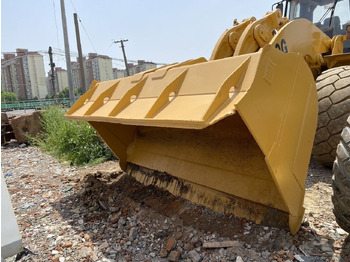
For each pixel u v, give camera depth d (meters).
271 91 2.03
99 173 4.24
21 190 4.14
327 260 2.05
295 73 2.25
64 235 2.75
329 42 3.99
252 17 3.43
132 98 2.79
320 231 2.38
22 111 26.73
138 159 3.67
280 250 2.17
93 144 5.87
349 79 3.26
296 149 2.25
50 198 3.73
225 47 3.21
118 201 3.24
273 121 2.03
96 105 3.08
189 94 2.19
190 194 2.94
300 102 2.29
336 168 1.99
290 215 2.18
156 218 2.79
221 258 2.16
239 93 1.91
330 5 4.73
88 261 2.33
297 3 5.06
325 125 3.38
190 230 2.50
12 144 8.45
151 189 3.32
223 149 2.86
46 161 6.03
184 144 3.23
